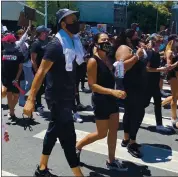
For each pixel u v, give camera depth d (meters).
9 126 6.03
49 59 3.51
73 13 3.56
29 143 5.23
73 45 3.64
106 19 45.19
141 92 4.68
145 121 6.75
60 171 4.25
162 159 4.82
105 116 4.11
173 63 6.36
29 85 7.34
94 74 3.97
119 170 4.37
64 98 3.65
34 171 4.23
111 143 4.32
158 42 5.56
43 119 6.59
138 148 4.90
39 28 6.50
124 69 4.36
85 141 4.34
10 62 6.03
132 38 4.72
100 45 3.97
